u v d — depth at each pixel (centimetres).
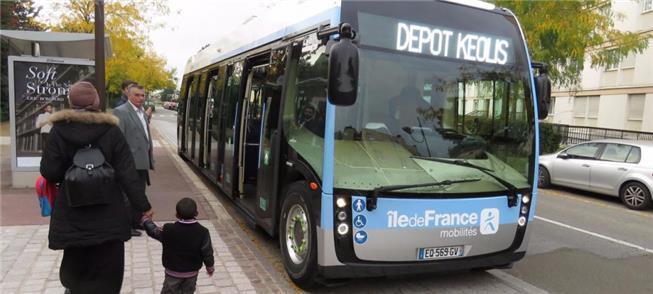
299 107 504
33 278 462
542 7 1579
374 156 442
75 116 336
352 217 427
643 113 2362
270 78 609
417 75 466
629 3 2406
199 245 373
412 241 443
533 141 504
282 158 537
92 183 324
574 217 924
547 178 1281
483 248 473
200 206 809
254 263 546
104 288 349
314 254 451
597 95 2689
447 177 455
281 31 599
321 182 435
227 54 901
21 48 1024
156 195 879
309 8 523
